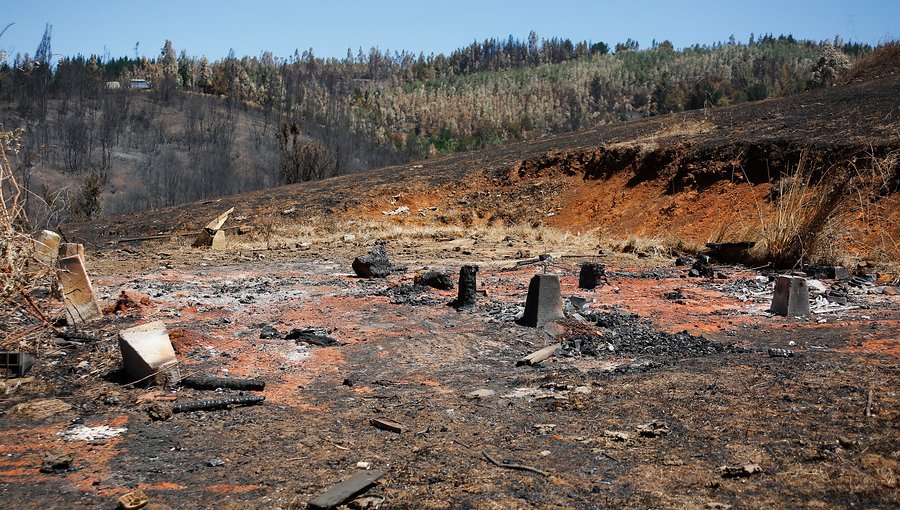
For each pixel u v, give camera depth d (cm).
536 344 969
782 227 1781
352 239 2562
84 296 1027
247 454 578
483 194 3356
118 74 17588
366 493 498
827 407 617
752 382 711
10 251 898
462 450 579
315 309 1174
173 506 483
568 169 3291
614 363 864
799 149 2408
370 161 10900
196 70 17575
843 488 467
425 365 870
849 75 4788
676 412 638
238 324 1048
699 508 454
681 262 1850
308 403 716
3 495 499
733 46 19538
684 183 2656
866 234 1883
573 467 534
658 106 16138
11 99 10200
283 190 4000
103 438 613
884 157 2119
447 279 1391
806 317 1140
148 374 748
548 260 1870
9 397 714
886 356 803
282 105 16588
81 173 8244
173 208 3853
